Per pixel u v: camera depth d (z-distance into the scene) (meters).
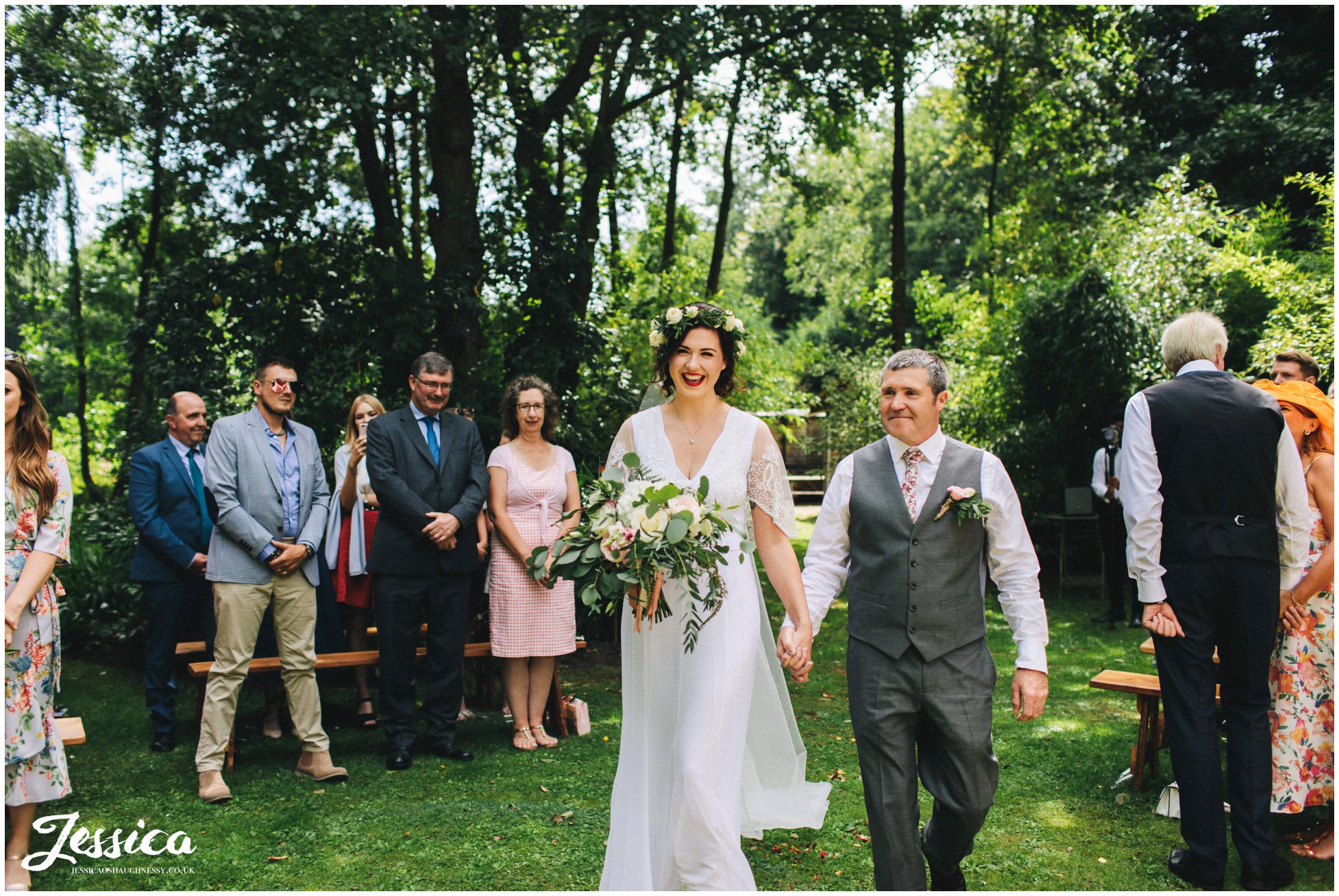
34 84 8.66
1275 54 14.78
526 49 8.70
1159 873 3.21
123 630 6.79
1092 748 4.60
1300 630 3.33
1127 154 15.36
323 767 4.27
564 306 7.68
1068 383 10.07
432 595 4.64
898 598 2.62
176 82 7.45
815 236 28.75
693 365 2.83
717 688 2.63
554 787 4.18
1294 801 3.31
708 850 2.47
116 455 10.93
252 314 7.58
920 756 2.71
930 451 2.72
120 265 13.95
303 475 4.34
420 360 4.79
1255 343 9.33
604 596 2.62
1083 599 9.19
